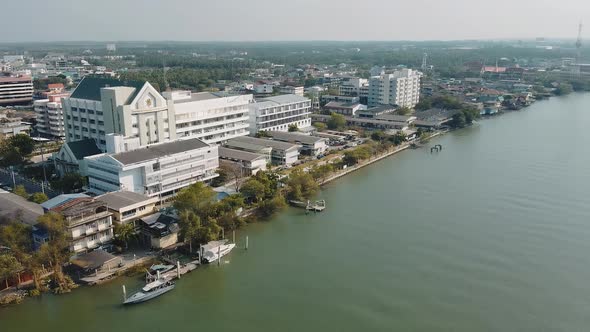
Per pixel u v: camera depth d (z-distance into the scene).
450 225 109.12
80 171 130.88
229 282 83.44
